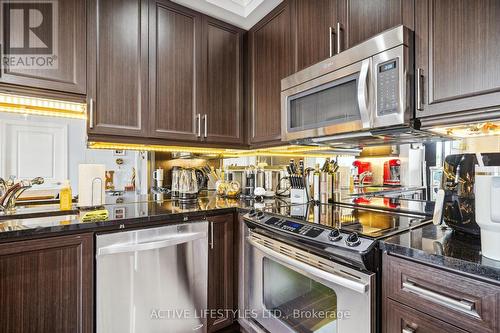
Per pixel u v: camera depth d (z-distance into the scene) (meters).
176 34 1.90
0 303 1.12
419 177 1.63
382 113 1.19
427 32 1.12
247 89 2.22
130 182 2.15
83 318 1.30
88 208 1.63
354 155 2.10
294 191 2.04
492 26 0.94
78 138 2.46
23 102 1.55
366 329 0.99
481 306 0.74
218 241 1.77
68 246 1.27
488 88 0.94
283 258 1.35
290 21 1.82
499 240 0.76
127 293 1.41
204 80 2.02
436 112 1.09
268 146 2.03
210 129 2.04
